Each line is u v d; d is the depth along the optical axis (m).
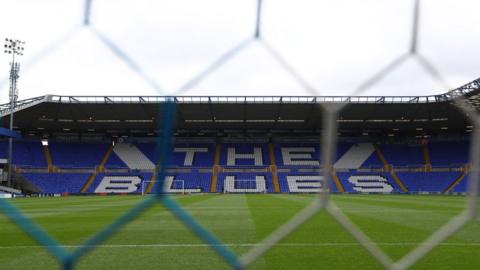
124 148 45.91
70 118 38.75
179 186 41.38
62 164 42.88
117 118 38.81
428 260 5.16
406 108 33.94
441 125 39.88
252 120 39.59
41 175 41.47
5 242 6.71
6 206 1.34
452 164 41.31
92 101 33.88
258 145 46.59
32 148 44.03
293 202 20.77
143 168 43.03
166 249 6.01
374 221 10.48
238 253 5.77
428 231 8.28
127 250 5.95
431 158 42.66
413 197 28.50
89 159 44.00
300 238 6.92
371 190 39.94
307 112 36.38
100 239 1.27
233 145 46.66
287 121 39.75
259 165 43.78
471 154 1.15
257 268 4.79
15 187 40.38
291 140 46.62
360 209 15.21
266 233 8.04
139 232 7.85
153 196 1.27
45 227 9.48
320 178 1.19
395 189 39.78
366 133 45.03
